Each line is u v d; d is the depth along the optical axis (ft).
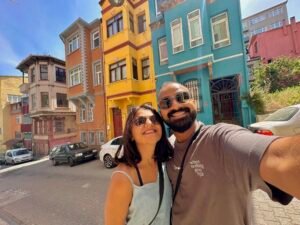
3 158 73.00
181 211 4.57
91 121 51.44
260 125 16.71
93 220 13.82
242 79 29.04
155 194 4.66
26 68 83.25
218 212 3.92
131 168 4.75
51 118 75.82
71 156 38.14
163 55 38.24
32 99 78.64
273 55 67.10
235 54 29.58
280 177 2.55
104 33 45.50
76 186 23.21
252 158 3.01
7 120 104.73
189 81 34.17
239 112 29.40
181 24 33.32
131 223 4.55
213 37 31.65
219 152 3.95
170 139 5.93
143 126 4.90
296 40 64.23
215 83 31.50
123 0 40.98
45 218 15.30
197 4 31.71
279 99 31.99
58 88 78.48
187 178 4.45
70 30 55.16
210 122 31.30
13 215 16.96
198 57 31.35
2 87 105.19
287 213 10.69
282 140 2.81
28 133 86.33
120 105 43.68
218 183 3.92
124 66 41.52
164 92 5.26
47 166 45.75
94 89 50.60
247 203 3.86
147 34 41.19
